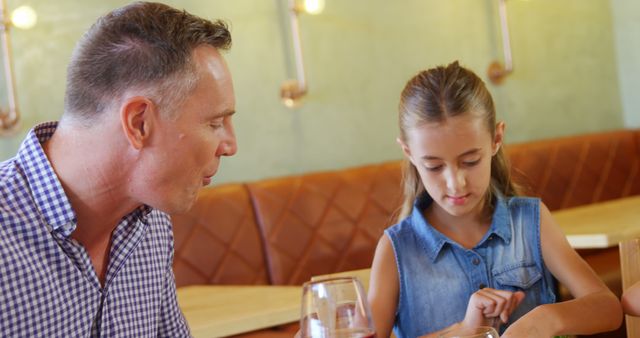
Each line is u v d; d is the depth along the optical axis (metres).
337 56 4.36
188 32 1.33
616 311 1.57
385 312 1.79
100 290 1.41
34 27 3.52
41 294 1.30
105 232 1.42
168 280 1.62
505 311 1.50
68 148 1.34
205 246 3.61
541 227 1.81
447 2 4.77
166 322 1.62
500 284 1.78
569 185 4.77
